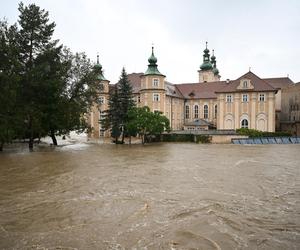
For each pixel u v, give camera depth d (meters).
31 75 31.48
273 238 7.59
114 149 35.31
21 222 8.98
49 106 33.78
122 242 7.41
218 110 58.31
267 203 10.91
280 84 69.94
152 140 50.31
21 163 21.98
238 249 6.97
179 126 68.81
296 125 57.53
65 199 11.59
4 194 12.47
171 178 15.83
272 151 32.03
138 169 18.97
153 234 7.91
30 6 34.78
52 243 7.38
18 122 30.36
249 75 56.44
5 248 7.11
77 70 39.53
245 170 18.47
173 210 10.02
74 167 19.92
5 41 29.00
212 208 10.23
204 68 86.62
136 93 62.44
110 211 9.98
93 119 61.09
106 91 60.84
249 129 51.22
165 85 66.94
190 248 7.03
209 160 23.72
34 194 12.44
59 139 59.47
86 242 7.43
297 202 11.05
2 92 27.88
